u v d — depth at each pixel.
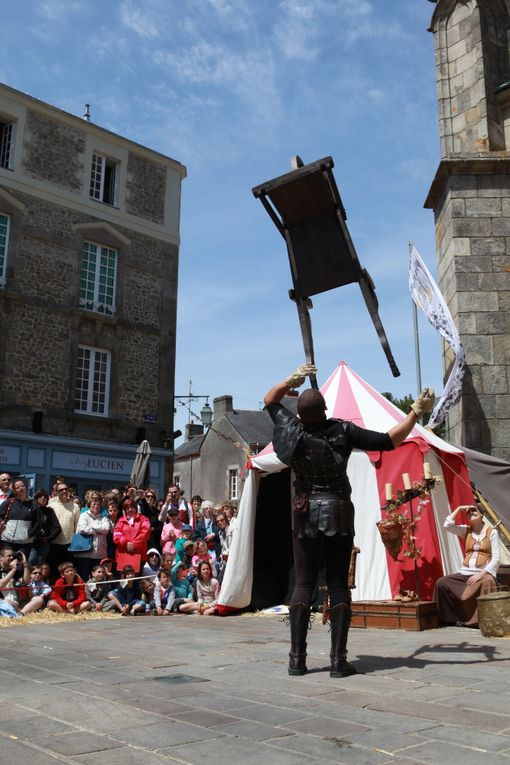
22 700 3.21
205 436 36.62
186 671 4.04
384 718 2.92
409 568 7.78
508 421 9.51
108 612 8.77
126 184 22.25
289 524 9.76
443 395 9.55
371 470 8.23
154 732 2.69
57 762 2.32
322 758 2.38
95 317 20.64
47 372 19.44
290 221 5.48
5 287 18.97
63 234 20.38
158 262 22.62
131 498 9.74
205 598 9.23
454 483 8.32
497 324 9.81
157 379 21.94
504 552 8.32
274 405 4.32
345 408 8.89
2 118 20.00
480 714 2.98
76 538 9.44
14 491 9.05
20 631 6.35
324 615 7.14
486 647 5.09
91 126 21.44
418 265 10.06
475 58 11.01
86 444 19.81
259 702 3.21
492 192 10.25
